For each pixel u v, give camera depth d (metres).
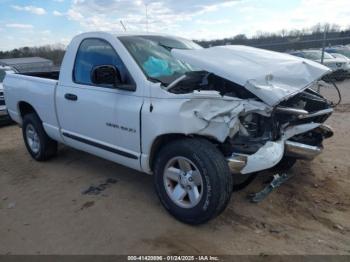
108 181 4.54
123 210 3.74
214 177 3.04
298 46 19.70
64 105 4.47
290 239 3.13
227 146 3.26
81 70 4.30
